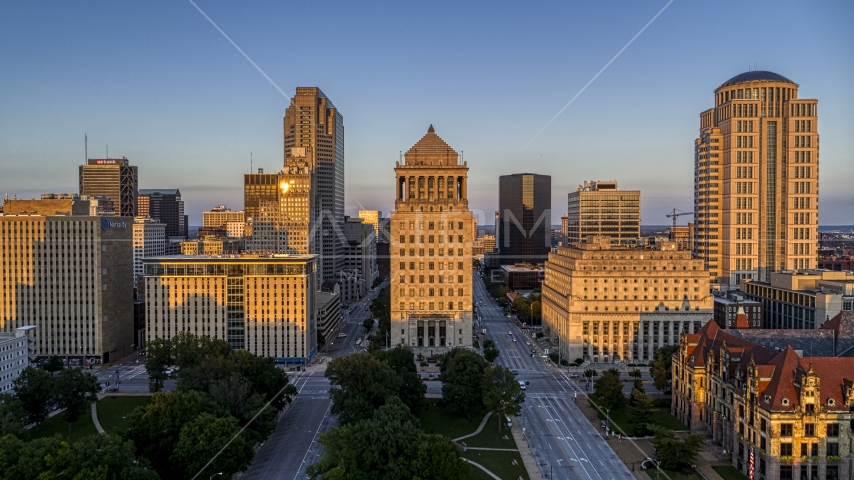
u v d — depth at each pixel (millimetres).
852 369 139125
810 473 132250
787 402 132500
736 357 159125
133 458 125250
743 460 144375
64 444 123250
